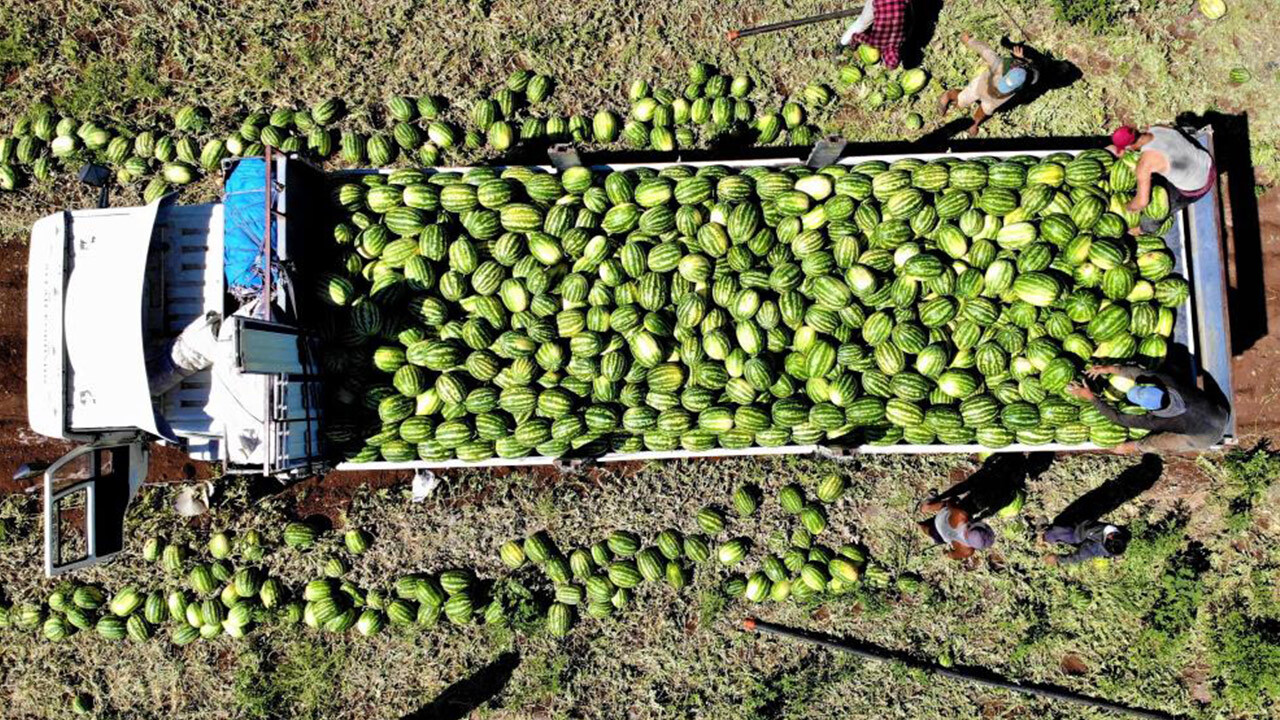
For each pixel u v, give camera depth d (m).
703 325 9.30
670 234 9.39
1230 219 10.91
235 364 7.57
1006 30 11.07
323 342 9.11
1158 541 10.70
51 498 8.99
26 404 10.73
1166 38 11.00
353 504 10.71
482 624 10.77
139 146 10.80
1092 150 9.27
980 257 9.23
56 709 10.77
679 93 10.99
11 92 10.89
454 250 9.23
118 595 10.62
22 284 10.79
